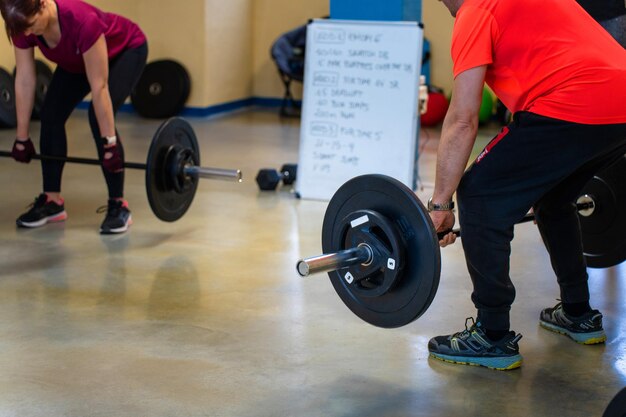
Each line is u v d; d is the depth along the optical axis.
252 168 6.04
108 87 4.08
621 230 3.20
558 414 2.42
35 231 4.20
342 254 2.46
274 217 4.65
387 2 5.09
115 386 2.54
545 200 2.82
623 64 2.42
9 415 2.35
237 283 3.51
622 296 3.41
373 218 2.44
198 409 2.41
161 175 3.94
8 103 7.21
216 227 4.40
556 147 2.43
